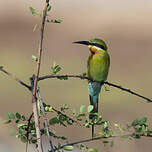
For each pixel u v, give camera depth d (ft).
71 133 45.32
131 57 82.99
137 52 85.25
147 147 39.73
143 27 93.97
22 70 70.28
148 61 80.94
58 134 45.73
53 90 60.95
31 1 100.32
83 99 59.16
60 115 13.43
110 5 101.65
